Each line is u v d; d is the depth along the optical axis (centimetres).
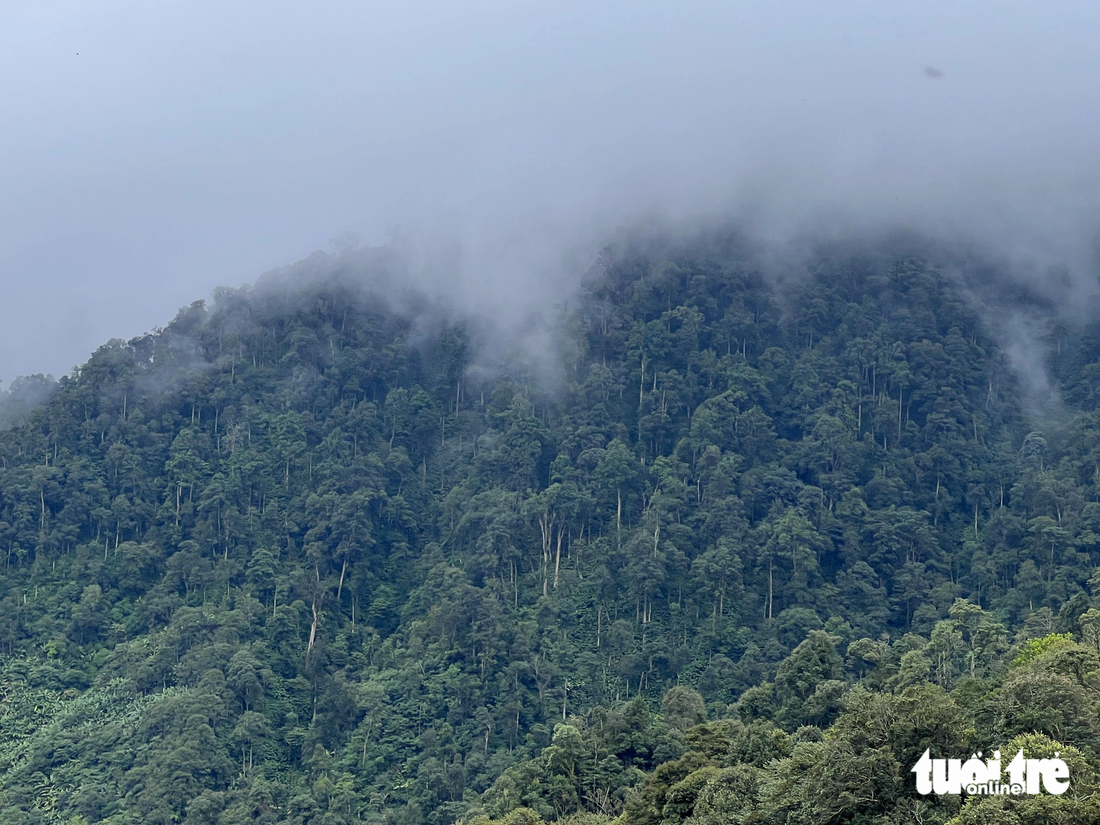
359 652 17225
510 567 17888
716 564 17162
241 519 18800
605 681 16088
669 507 18525
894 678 12812
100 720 15638
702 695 15562
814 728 11538
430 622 16900
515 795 12056
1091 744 7694
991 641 12875
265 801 14250
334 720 15562
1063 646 9800
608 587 17388
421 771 14475
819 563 18162
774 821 8481
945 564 18275
